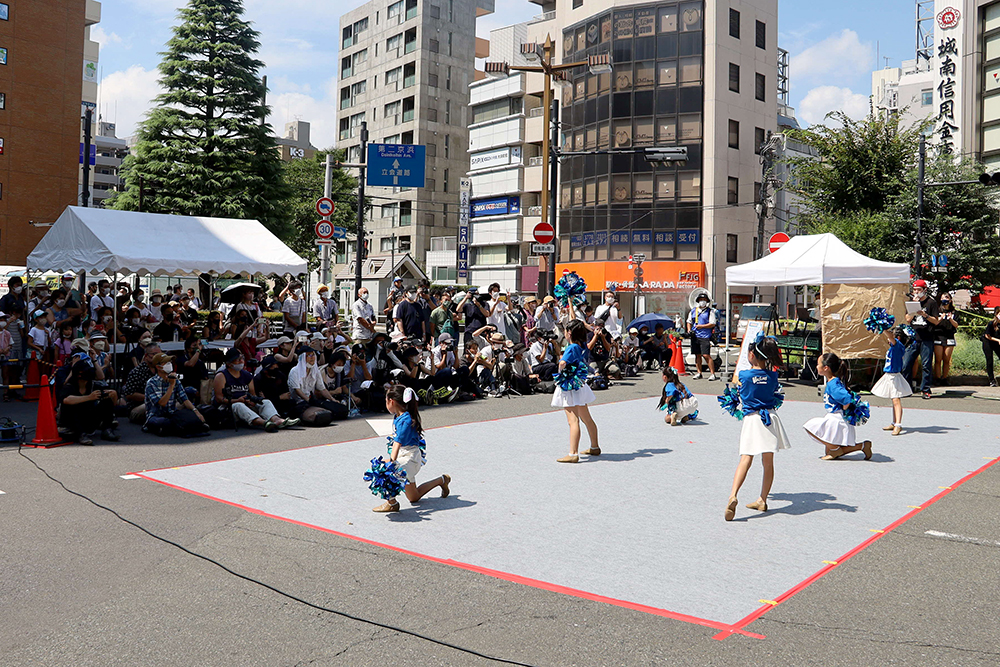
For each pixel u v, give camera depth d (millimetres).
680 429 11820
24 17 49969
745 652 4297
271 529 6613
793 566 5738
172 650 4305
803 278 16266
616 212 45969
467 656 4250
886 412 13453
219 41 38719
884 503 7496
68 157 51750
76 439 10281
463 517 7023
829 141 30734
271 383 12078
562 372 9391
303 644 4391
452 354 15188
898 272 15750
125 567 5645
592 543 6281
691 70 44188
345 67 76000
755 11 46219
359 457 9609
